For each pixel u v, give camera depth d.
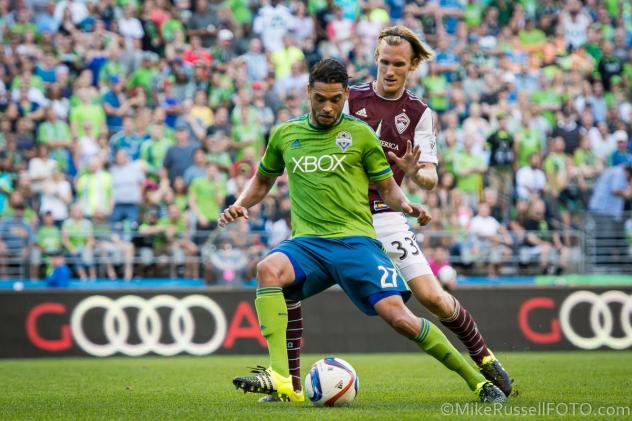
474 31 53.62
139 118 44.28
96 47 48.06
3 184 41.59
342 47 51.03
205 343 35.81
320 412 14.42
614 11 56.69
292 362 16.98
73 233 38.81
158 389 20.22
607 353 35.81
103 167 42.94
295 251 16.05
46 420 14.20
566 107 50.72
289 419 13.52
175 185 41.03
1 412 15.38
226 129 44.97
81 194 41.12
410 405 15.83
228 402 16.78
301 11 51.94
